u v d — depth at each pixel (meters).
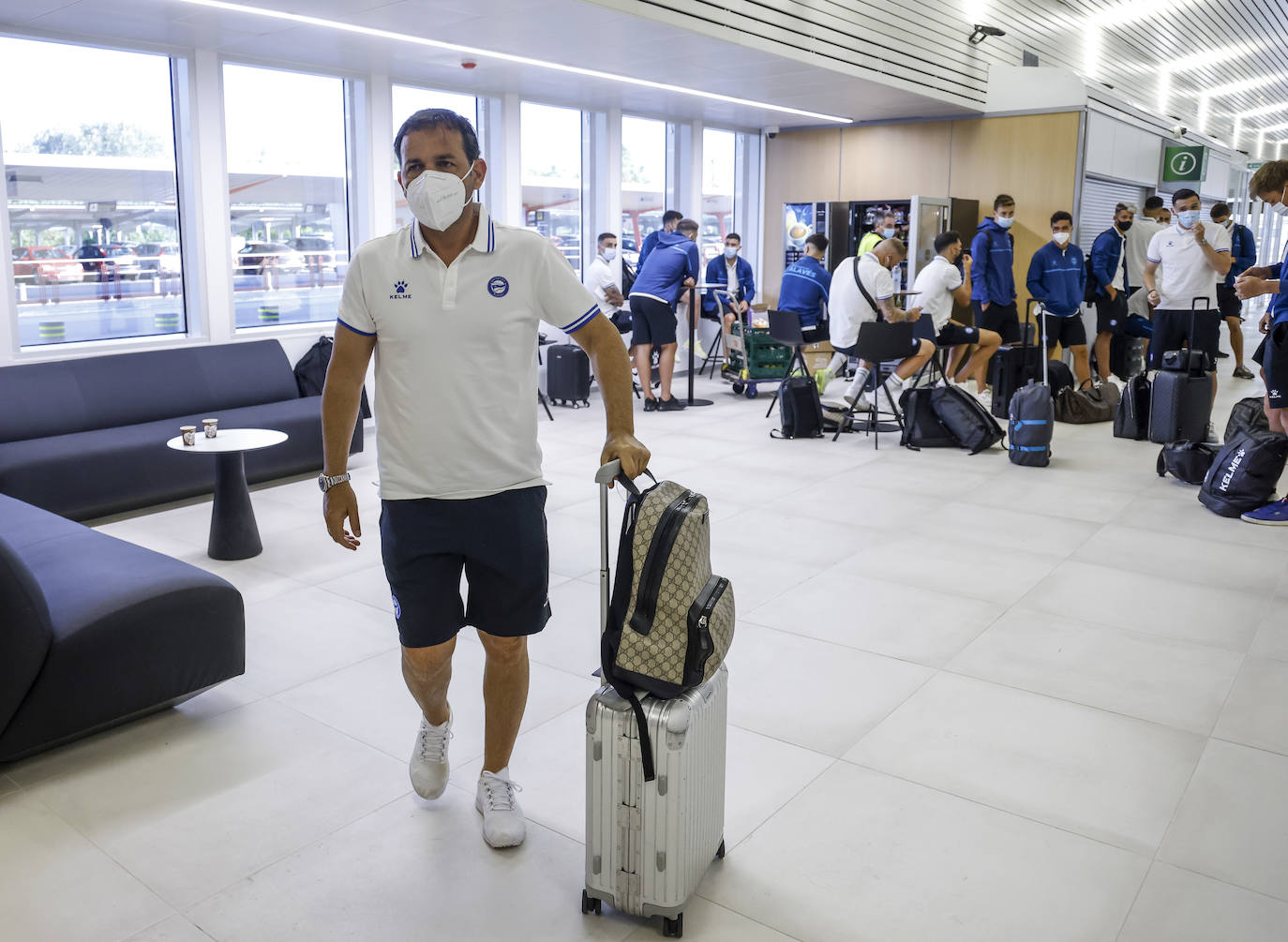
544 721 3.10
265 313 7.50
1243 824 2.56
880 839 2.49
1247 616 3.99
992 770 2.83
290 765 2.85
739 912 2.21
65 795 2.68
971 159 11.05
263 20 5.98
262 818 2.58
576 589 4.31
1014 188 10.85
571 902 2.25
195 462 5.77
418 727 3.09
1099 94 10.70
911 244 10.17
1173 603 4.14
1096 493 5.96
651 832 2.08
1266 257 26.73
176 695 3.09
